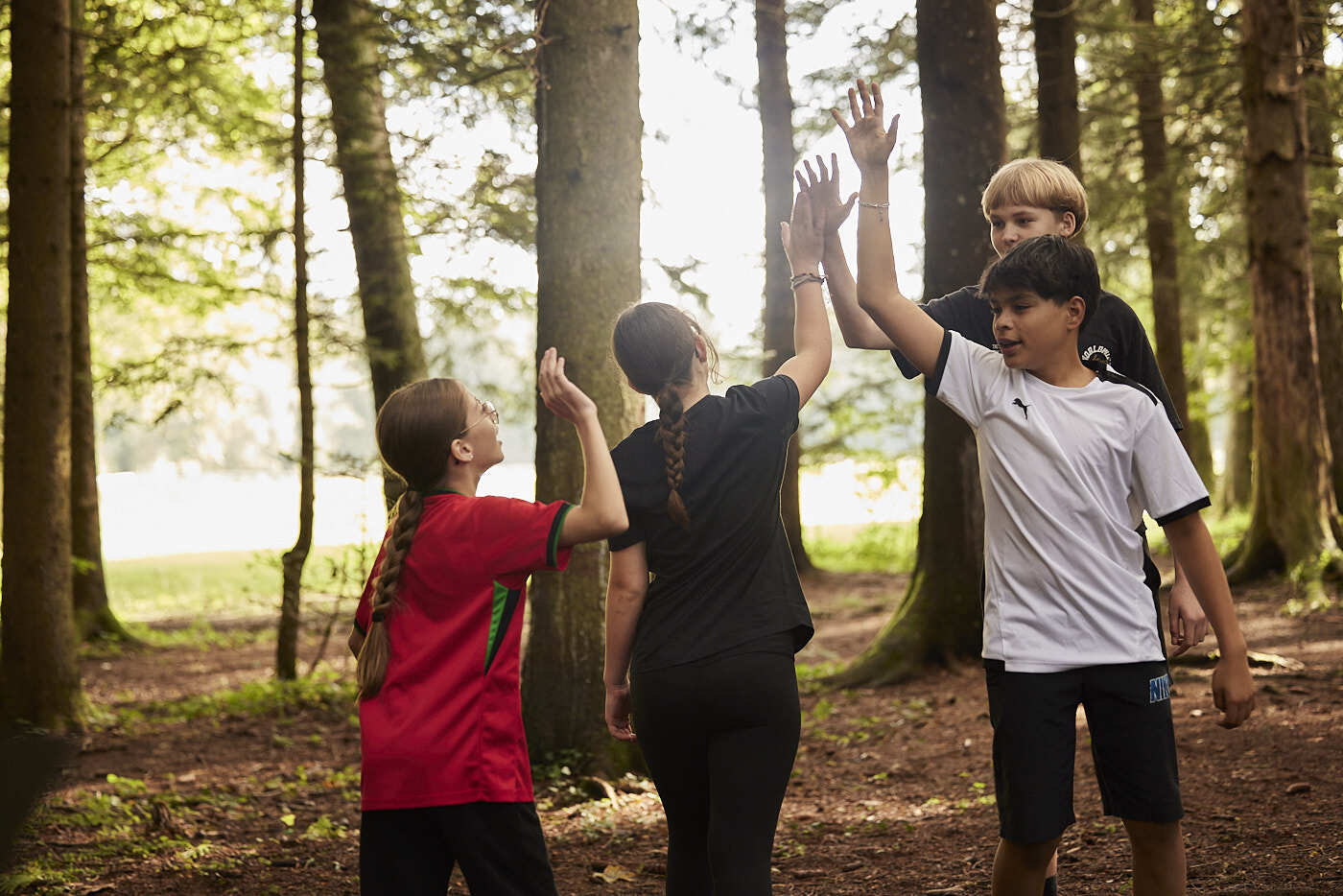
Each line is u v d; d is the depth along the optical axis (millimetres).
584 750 5633
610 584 2617
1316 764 4895
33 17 7383
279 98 12500
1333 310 11789
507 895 2359
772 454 2578
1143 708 2445
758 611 2525
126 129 12086
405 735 2371
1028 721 2443
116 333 17359
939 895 3705
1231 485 18078
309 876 4383
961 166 7688
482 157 9797
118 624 12383
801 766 6020
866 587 15391
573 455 5559
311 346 9789
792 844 4531
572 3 5500
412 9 9219
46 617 7457
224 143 11734
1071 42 9586
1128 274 16312
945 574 8008
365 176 9703
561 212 5543
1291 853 3752
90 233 12336
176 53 10500
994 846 4262
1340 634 8078
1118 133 12242
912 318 2617
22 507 7434
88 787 5969
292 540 29125
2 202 11141
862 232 2641
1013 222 2848
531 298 10688
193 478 55875
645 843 4668
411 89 9508
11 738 2480
